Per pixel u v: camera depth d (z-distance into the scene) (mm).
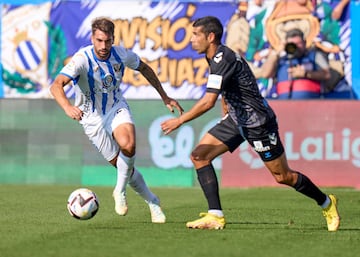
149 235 25875
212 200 27672
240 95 26422
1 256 21500
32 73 57250
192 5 55688
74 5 56781
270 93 55031
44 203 38281
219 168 50969
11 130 53281
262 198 42812
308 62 54469
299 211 35594
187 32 55781
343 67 54469
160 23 56031
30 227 28141
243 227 28703
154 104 51781
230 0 55312
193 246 23438
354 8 54188
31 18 57219
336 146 49875
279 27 54781
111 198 42000
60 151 52812
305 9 54500
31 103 53125
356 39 54250
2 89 57625
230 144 27500
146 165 51875
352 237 26141
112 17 56531
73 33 56750
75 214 27047
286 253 22422
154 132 51719
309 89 54469
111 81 29203
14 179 53250
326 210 28062
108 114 29625
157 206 29906
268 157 27078
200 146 27609
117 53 29125
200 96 55719
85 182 52500
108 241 24422
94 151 52406
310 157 50125
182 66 55812
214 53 26500
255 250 22859
